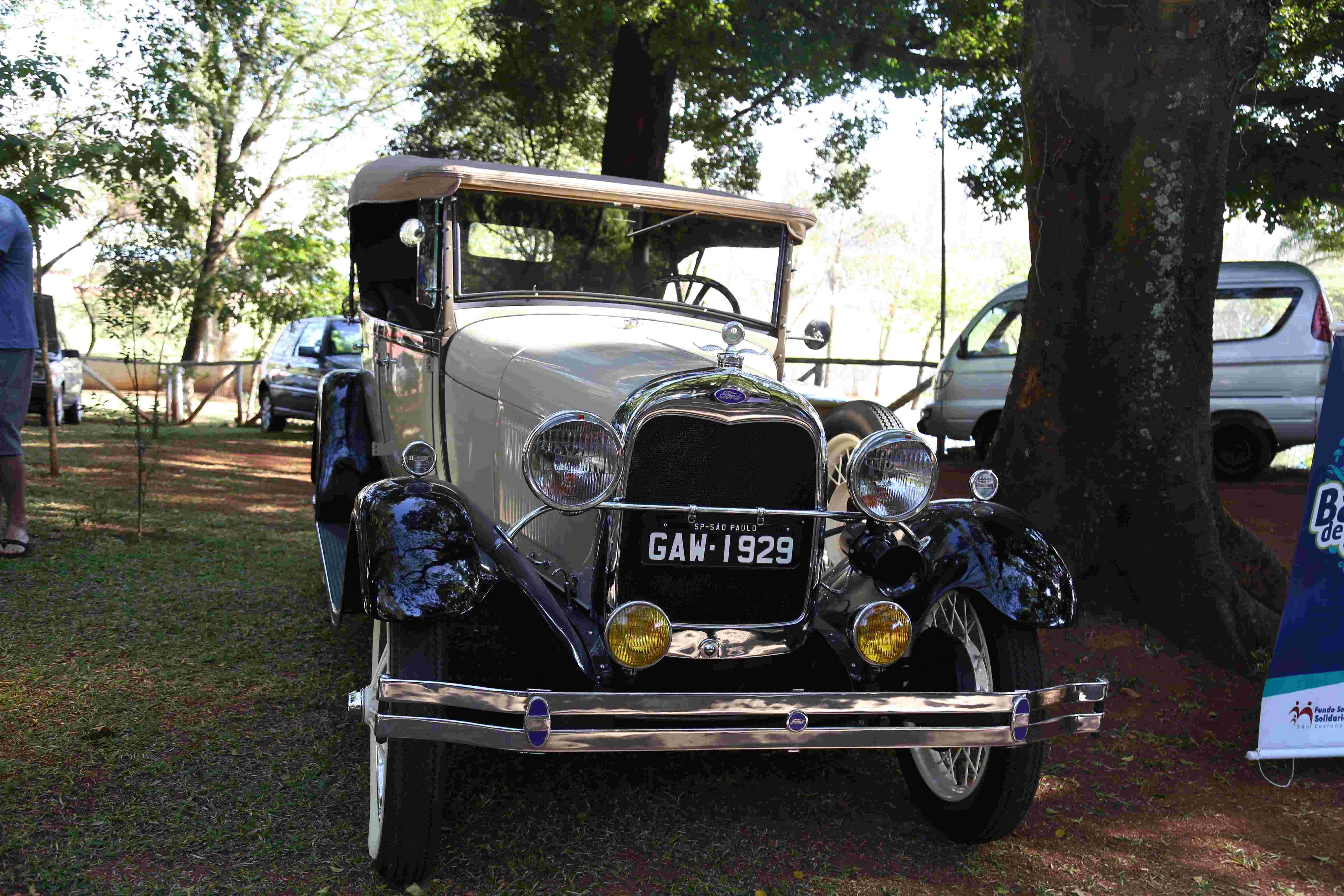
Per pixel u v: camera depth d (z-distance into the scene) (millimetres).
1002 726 2926
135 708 3945
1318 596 3885
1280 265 10352
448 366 4160
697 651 3102
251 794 3303
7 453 5816
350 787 3395
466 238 4227
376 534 2904
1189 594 4793
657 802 3477
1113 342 4902
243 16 18562
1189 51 4711
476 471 3914
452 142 17672
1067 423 5039
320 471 5340
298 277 22047
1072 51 4875
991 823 3141
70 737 3646
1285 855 3275
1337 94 10844
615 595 3025
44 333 8711
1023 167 5973
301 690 4219
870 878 3039
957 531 3289
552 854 3072
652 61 12766
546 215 4332
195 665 4457
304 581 5953
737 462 3072
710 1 11047
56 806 3143
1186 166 4766
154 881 2775
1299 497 9062
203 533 7066
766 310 4766
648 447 3000
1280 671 3891
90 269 28547
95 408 9156
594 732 2656
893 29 11203
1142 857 3236
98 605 5199
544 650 3145
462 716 3680
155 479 9367
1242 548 5066
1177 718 4301
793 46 11430
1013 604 3100
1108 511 4973
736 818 3391
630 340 3840
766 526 3113
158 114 13320
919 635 3518
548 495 2861
